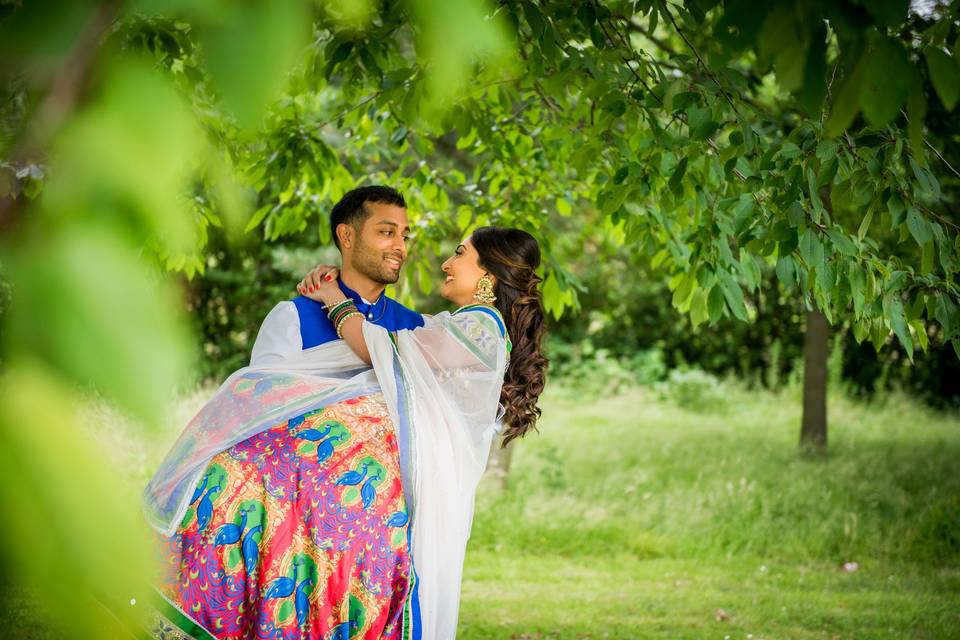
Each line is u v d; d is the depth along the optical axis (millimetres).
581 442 9000
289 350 2828
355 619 2557
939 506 6262
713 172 3035
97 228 391
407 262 4492
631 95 2861
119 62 416
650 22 2672
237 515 2535
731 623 4461
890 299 2904
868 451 8391
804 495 6730
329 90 5473
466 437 2783
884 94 917
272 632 2496
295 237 11086
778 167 2717
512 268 3002
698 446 8758
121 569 376
